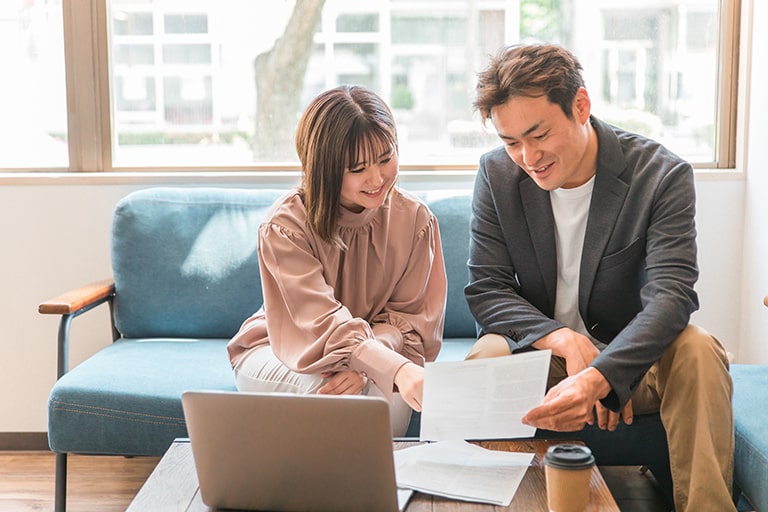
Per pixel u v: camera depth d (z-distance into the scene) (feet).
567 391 5.24
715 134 9.38
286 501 4.68
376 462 4.47
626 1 9.23
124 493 8.30
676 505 5.68
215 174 9.21
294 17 9.28
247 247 8.53
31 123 9.41
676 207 6.28
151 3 9.27
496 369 5.00
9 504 8.03
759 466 5.80
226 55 9.35
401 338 6.56
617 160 6.44
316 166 6.20
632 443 6.56
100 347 9.24
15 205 9.10
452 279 8.45
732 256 9.16
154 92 9.40
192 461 5.38
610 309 6.64
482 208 6.91
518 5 9.25
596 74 9.32
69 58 9.24
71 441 6.95
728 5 9.12
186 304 8.43
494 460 5.29
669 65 9.31
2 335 9.26
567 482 4.53
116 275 8.43
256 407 4.50
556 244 6.75
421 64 9.35
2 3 9.27
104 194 9.12
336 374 6.04
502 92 5.82
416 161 9.48
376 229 6.67
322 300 6.19
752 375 7.25
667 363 5.85
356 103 6.16
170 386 7.02
